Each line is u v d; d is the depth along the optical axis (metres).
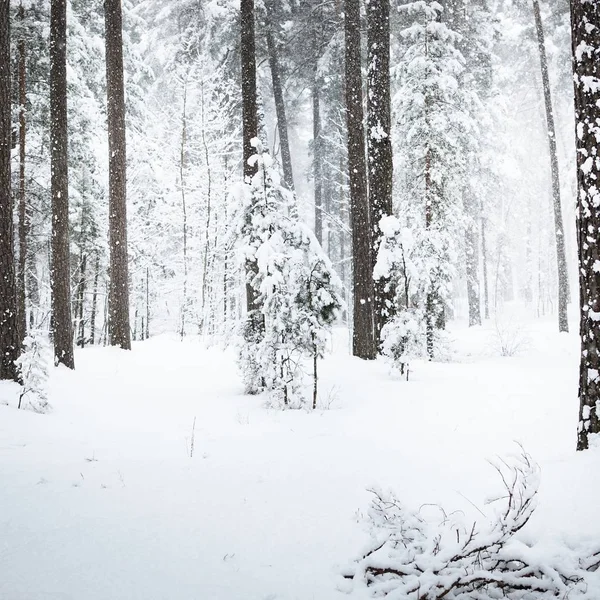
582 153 4.54
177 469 4.77
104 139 19.53
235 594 2.53
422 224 16.88
